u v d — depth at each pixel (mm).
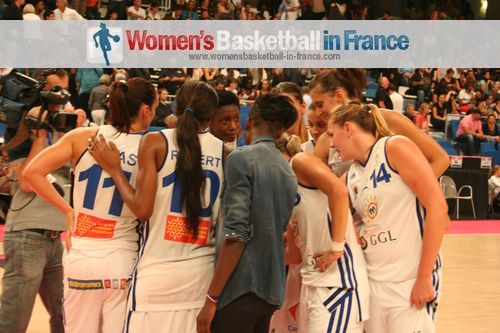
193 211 5273
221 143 5523
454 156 22516
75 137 5688
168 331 5297
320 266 5355
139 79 5777
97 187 5605
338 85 5871
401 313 5332
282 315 6332
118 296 5637
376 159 5355
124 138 5688
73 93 21422
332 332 5340
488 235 19234
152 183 5230
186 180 5254
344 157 5539
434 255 5145
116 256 5586
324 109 5980
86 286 5605
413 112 26781
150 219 5359
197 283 5332
